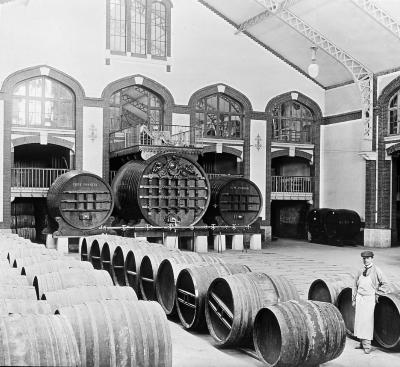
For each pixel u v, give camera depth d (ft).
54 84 80.43
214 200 79.87
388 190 85.87
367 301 29.14
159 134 79.82
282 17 80.38
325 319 25.27
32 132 78.02
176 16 87.66
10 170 76.18
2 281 30.14
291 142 95.40
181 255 40.55
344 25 78.48
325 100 97.66
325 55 88.53
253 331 26.45
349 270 57.57
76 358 18.29
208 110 90.27
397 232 92.12
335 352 25.41
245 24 88.79
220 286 30.78
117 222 80.02
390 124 85.56
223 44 90.43
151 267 39.83
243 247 83.10
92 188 72.54
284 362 24.18
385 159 85.66
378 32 76.69
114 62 83.35
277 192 94.48
